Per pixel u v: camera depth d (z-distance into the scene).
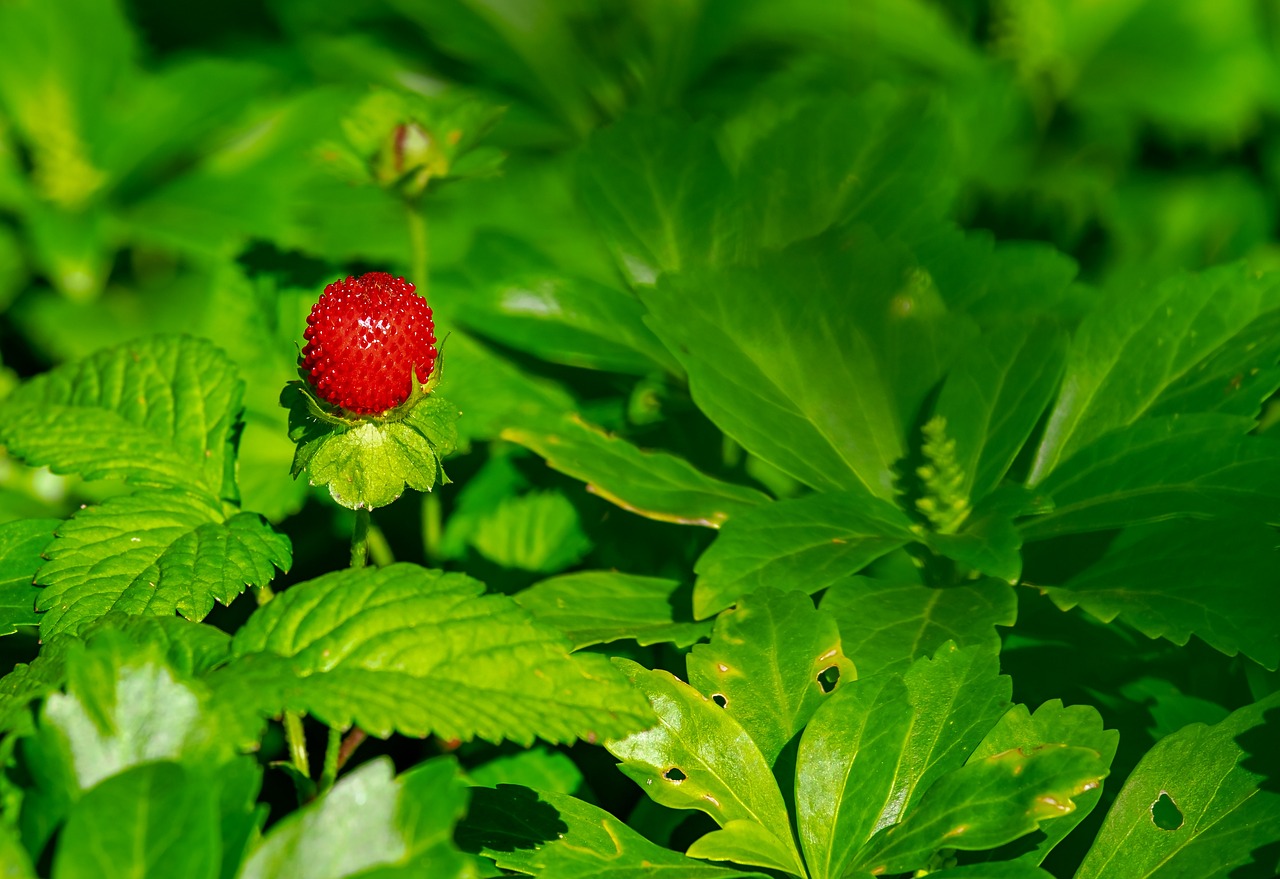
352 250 0.52
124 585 0.42
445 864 0.39
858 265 0.45
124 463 0.44
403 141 0.46
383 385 0.41
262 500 0.48
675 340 0.45
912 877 0.42
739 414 0.44
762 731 0.42
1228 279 0.45
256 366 0.49
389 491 0.41
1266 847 0.41
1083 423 0.45
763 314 0.45
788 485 0.50
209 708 0.39
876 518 0.44
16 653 0.46
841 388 0.45
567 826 0.41
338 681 0.40
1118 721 0.44
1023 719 0.42
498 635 0.41
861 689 0.42
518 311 0.47
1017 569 0.43
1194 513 0.43
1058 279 0.47
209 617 0.48
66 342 0.62
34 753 0.39
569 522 0.48
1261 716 0.42
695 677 0.42
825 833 0.41
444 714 0.40
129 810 0.38
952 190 0.47
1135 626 0.42
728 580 0.43
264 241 0.50
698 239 0.47
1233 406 0.44
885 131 0.48
